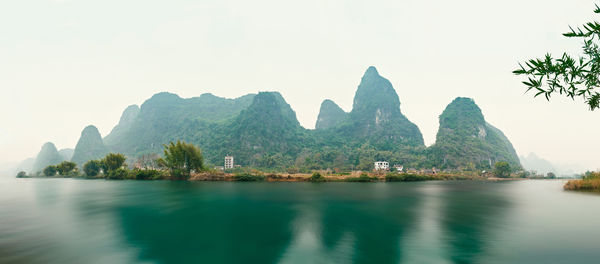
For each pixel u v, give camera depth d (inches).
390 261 576.4
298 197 1633.9
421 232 805.2
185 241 708.0
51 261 571.2
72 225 890.7
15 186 2763.3
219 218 1000.2
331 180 3208.7
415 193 1959.9
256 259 589.9
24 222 934.4
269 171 6250.0
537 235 770.2
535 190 2370.8
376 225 898.7
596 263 557.3
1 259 582.2
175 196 1679.4
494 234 784.3
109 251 632.4
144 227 862.5
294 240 721.6
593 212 1150.3
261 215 1065.5
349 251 641.0
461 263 562.9
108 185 2731.3
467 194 1939.0
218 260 575.5
